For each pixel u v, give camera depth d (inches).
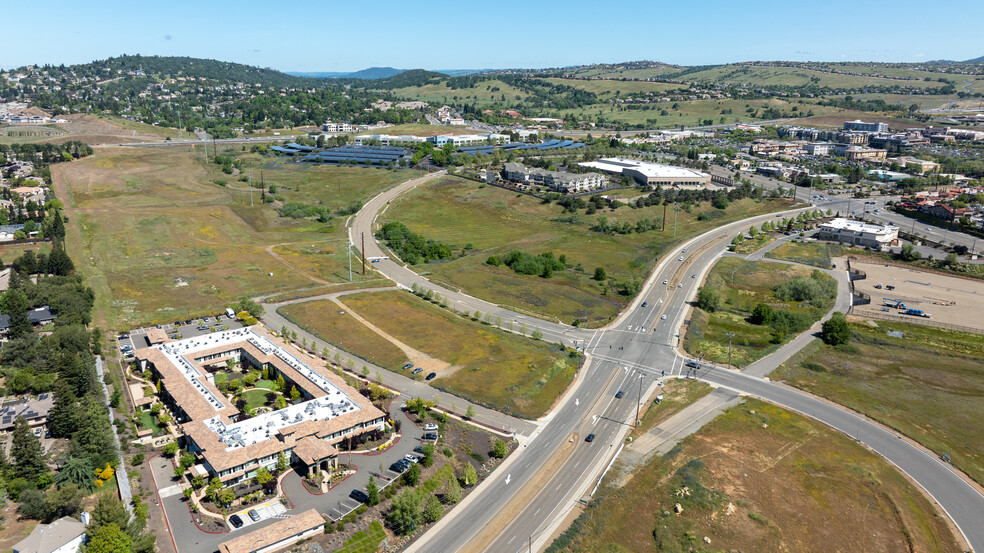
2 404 5674.2
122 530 4037.9
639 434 5807.1
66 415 5275.6
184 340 7180.1
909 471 5339.6
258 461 5054.1
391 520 4559.5
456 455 5423.2
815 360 7475.4
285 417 5590.6
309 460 4995.1
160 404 5885.8
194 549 4232.3
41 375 5994.1
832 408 6363.2
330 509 4680.1
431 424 5836.6
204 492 4815.5
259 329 7859.3
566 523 4633.4
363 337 7805.1
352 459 5329.7
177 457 5251.0
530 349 7524.6
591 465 5329.7
